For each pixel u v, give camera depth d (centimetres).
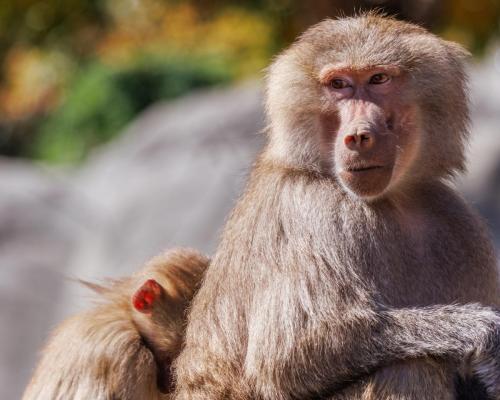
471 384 956
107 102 3206
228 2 2438
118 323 1076
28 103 3438
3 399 2080
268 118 1049
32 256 2275
